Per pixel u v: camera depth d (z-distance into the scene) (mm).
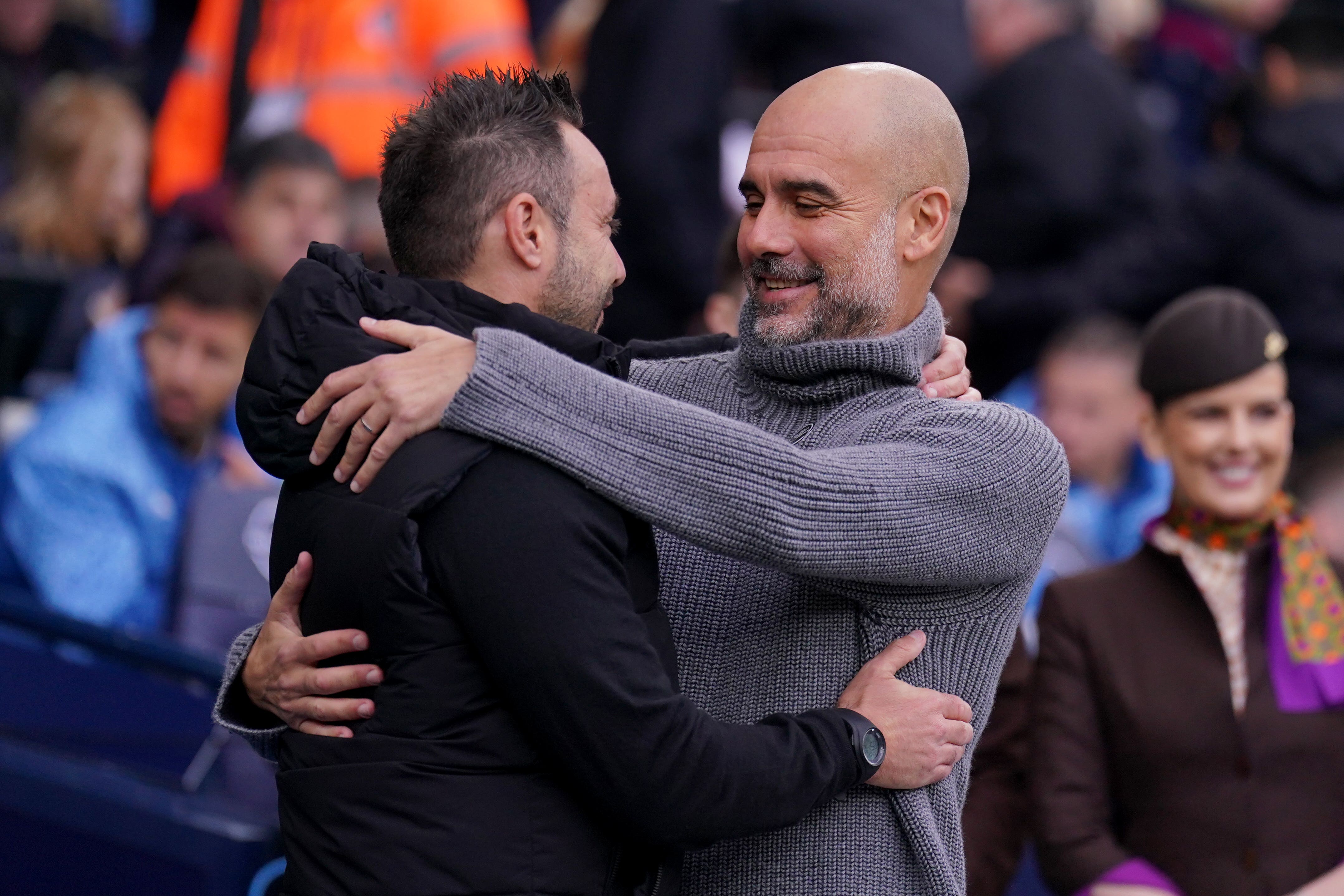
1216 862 10539
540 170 7914
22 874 10938
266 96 20375
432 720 7137
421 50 20062
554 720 7012
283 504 7824
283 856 10898
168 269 18312
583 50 22234
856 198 8273
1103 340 16203
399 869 7070
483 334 7246
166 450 15156
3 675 11734
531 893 7098
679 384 8938
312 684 7328
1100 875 10453
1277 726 10617
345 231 18141
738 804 7223
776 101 8586
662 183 20453
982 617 8266
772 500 7359
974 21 22141
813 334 8375
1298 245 18562
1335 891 10359
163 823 10789
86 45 26078
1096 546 16094
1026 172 19953
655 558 7633
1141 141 20531
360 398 7234
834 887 7863
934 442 8023
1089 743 10820
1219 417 11008
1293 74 19656
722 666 8203
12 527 14844
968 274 20031
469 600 7047
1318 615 10852
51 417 15148
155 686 11930
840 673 8094
